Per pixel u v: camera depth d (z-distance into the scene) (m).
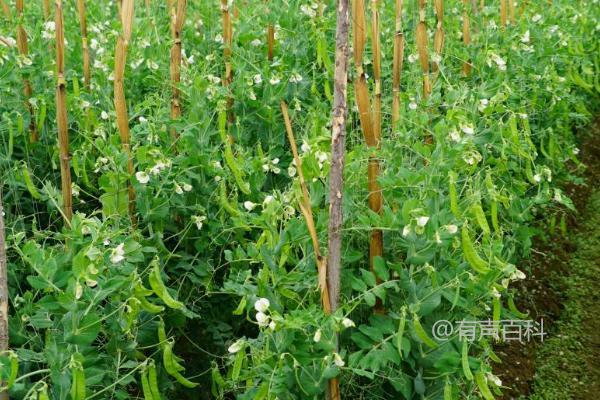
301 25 3.93
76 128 3.31
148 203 2.55
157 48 3.66
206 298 2.92
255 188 2.84
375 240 2.12
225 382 2.54
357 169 2.24
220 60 3.80
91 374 1.91
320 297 2.15
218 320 2.95
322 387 1.92
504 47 4.12
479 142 2.86
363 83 2.05
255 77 3.29
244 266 2.75
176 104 2.96
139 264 2.51
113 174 2.53
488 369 2.18
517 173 3.54
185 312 2.46
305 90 3.61
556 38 4.82
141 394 2.66
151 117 2.85
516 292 4.16
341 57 1.86
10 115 3.08
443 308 2.24
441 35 3.64
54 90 3.32
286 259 2.16
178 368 2.15
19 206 2.98
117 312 2.10
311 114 3.07
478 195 2.28
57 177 3.22
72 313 1.85
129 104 3.31
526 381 3.63
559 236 4.91
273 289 2.12
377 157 2.14
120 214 2.55
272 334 1.97
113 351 2.16
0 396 1.75
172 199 2.69
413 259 2.07
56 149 3.06
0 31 3.71
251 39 3.71
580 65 5.12
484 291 2.18
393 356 1.98
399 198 2.23
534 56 4.49
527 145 3.20
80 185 3.18
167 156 2.69
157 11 4.53
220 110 2.82
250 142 3.44
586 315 4.21
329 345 1.89
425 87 3.29
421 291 2.08
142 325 2.35
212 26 4.36
